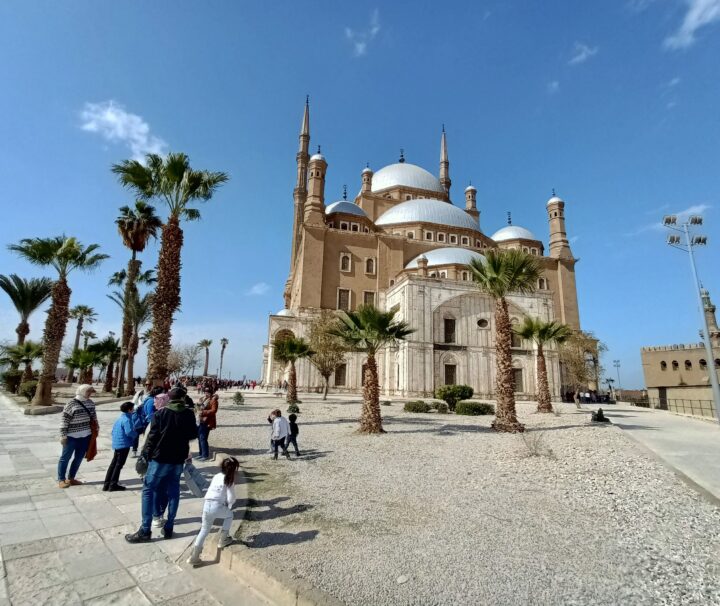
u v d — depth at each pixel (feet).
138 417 37.45
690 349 184.85
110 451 41.83
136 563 18.51
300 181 231.91
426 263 162.50
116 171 62.28
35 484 29.14
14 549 19.29
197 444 47.80
